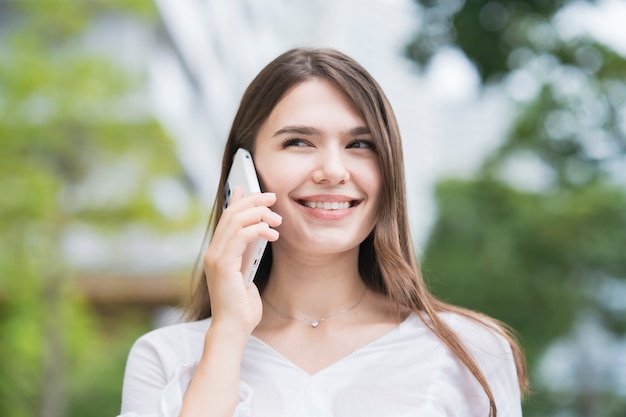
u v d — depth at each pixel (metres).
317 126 1.83
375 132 1.85
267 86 1.90
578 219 12.70
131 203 9.37
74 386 10.86
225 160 2.05
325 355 1.88
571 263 12.92
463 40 5.65
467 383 1.87
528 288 12.96
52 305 9.30
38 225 9.11
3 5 10.36
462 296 13.28
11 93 9.03
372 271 2.03
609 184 12.73
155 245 11.53
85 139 9.30
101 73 9.21
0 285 9.26
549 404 13.02
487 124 17.02
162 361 1.93
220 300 1.79
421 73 5.87
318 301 1.96
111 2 9.63
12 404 9.41
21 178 8.89
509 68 5.82
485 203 13.56
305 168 1.83
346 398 1.79
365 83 1.87
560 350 13.67
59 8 9.23
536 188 13.34
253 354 1.86
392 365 1.84
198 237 10.11
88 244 11.45
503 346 1.94
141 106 9.62
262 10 16.11
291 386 1.80
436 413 1.77
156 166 9.54
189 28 12.31
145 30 11.31
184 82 13.84
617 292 13.19
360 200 1.87
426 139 17.94
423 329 1.91
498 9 5.58
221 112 15.98
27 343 9.22
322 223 1.84
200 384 1.71
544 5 5.59
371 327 1.93
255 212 1.80
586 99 7.38
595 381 13.53
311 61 1.89
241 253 1.80
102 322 11.80
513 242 13.11
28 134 8.98
